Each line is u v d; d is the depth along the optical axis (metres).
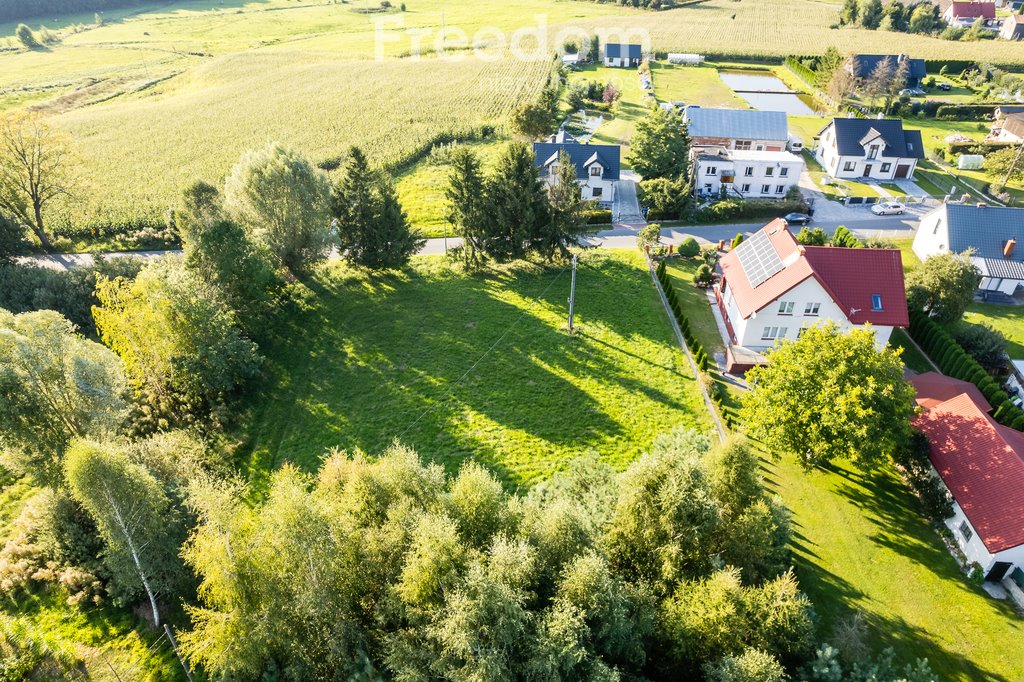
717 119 99.75
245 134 111.75
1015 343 58.69
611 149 86.06
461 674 23.64
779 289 52.50
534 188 63.59
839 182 94.31
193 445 41.66
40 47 173.75
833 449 38.81
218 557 26.20
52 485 36.41
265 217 60.16
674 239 77.50
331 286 64.69
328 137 109.31
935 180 95.19
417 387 50.41
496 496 30.03
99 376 36.53
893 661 30.59
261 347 55.03
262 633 26.16
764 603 26.78
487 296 63.38
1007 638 32.25
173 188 88.75
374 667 25.97
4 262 60.75
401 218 63.91
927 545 37.59
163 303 44.16
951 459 39.19
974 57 161.50
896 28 197.38
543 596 27.00
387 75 150.12
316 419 47.16
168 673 30.19
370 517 30.09
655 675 27.17
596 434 45.84
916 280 60.03
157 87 143.25
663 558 27.95
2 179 67.94
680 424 46.78
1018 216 68.19
